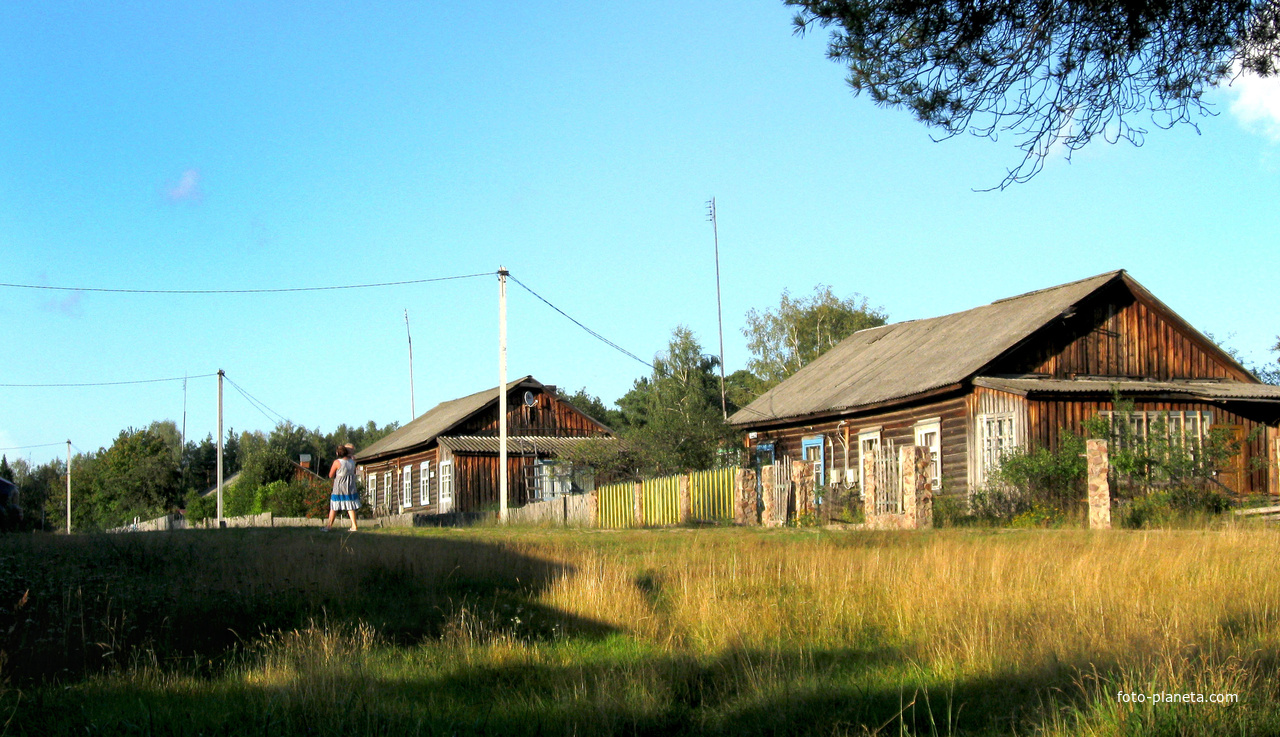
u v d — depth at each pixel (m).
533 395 40.72
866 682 6.86
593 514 25.39
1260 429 21.89
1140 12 9.25
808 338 60.31
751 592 9.85
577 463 34.31
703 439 32.44
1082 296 22.84
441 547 13.38
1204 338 23.91
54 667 7.59
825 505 20.36
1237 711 5.29
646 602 9.71
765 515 19.27
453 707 6.50
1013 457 19.47
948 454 23.14
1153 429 19.42
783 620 8.75
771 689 6.70
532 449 38.38
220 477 44.75
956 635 7.75
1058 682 6.25
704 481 21.67
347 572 11.01
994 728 5.72
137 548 12.68
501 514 29.14
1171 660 6.10
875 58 10.13
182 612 9.34
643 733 6.21
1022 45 9.70
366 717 5.93
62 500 75.31
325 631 8.23
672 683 7.08
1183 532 13.87
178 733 5.72
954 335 26.73
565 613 9.43
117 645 8.01
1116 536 13.23
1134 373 23.52
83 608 9.02
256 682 7.05
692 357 53.84
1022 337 22.22
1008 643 7.36
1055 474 18.64
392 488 47.72
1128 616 7.76
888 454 17.69
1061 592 8.97
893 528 16.80
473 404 41.94
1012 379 21.97
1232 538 11.90
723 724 6.25
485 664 7.64
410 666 7.68
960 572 9.92
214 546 13.44
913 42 9.99
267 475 54.16
